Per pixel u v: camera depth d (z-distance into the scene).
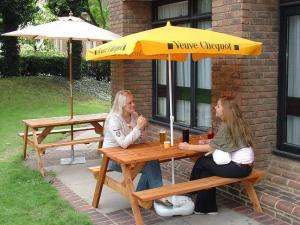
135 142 5.93
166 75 8.83
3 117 14.09
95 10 23.91
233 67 6.03
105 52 5.09
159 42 4.43
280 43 6.11
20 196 6.24
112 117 5.67
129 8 8.97
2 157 8.87
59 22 7.66
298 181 5.70
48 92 18.53
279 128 6.20
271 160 6.22
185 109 8.26
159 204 5.49
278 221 5.26
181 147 5.45
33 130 7.78
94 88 21.34
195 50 4.56
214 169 5.34
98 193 5.77
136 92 9.16
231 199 6.06
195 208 5.55
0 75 20.14
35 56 21.80
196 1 7.66
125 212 5.68
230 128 5.21
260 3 5.95
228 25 6.10
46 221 5.30
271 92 6.16
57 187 6.80
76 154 9.12
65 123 8.02
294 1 5.86
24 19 19.61
